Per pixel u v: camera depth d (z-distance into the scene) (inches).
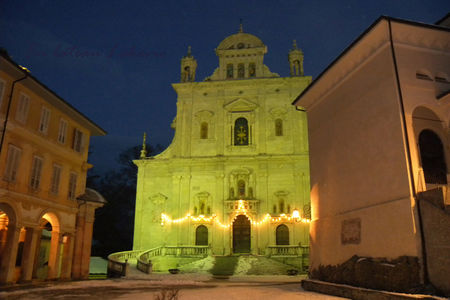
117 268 1122.0
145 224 1600.6
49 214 864.9
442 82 588.7
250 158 1610.5
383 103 582.2
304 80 1694.1
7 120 729.6
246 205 1551.4
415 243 486.3
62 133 926.4
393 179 543.8
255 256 1419.8
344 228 645.3
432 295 448.8
